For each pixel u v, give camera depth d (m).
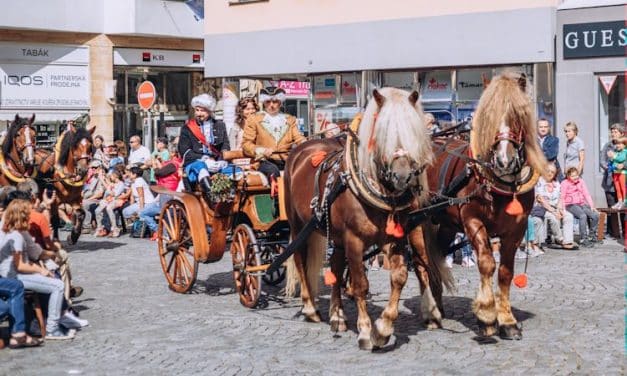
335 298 9.49
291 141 11.60
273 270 10.08
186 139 12.10
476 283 12.25
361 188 8.21
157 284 12.83
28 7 28.66
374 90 8.09
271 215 11.10
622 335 9.03
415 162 7.79
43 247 10.01
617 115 19.12
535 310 10.34
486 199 8.59
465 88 21.39
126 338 9.48
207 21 25.48
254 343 9.11
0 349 9.11
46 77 29.61
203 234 11.57
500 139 8.27
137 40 31.28
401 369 7.98
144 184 18.72
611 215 16.59
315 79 23.78
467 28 20.92
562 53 19.53
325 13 23.20
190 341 9.27
